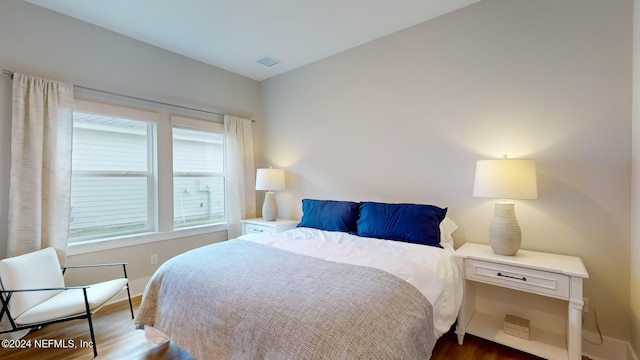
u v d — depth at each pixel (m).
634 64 1.83
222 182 3.94
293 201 3.89
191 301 1.64
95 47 2.75
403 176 2.89
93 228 2.81
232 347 1.37
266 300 1.38
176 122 3.34
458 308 1.96
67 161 2.53
